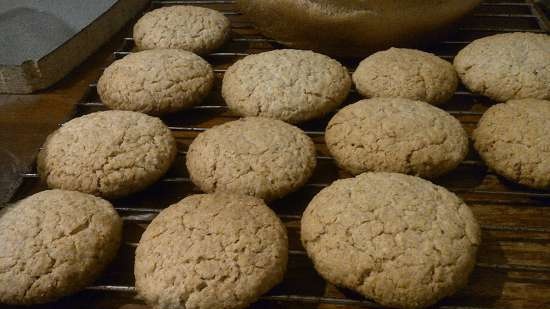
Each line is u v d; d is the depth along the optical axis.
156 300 0.15
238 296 0.15
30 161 0.21
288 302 0.16
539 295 0.16
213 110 0.23
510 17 0.28
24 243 0.16
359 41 0.25
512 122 0.19
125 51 0.27
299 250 0.17
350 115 0.20
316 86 0.21
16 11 0.30
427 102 0.22
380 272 0.15
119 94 0.22
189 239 0.15
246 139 0.19
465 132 0.20
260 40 0.27
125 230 0.18
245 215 0.16
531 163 0.18
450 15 0.24
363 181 0.17
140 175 0.19
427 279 0.14
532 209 0.18
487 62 0.22
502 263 0.17
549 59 0.22
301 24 0.25
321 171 0.20
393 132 0.19
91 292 0.16
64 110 0.24
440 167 0.18
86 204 0.17
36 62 0.24
